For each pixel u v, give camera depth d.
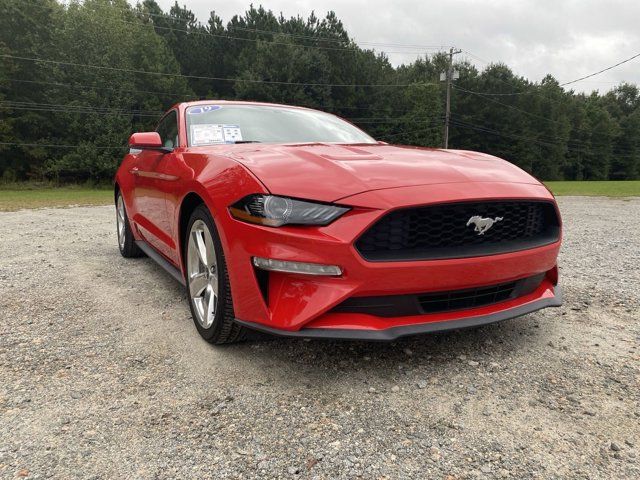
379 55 53.69
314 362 2.35
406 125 50.66
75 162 33.81
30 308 3.17
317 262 1.95
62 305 3.24
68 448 1.67
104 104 34.75
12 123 33.78
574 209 11.66
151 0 49.91
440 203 2.07
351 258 1.94
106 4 36.81
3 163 34.94
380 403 1.98
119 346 2.55
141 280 3.89
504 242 2.32
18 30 34.47
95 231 6.86
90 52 34.81
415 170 2.30
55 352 2.47
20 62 34.16
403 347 2.53
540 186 2.55
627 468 1.58
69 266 4.39
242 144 2.95
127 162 4.43
